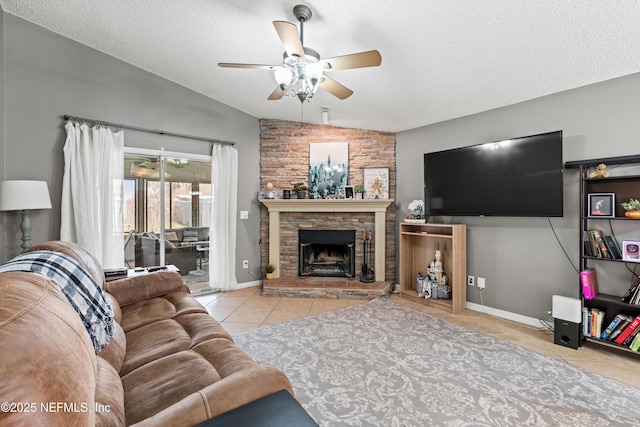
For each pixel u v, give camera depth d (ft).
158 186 12.69
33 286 2.68
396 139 15.12
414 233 13.12
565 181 9.70
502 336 9.55
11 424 1.70
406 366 7.66
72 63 10.33
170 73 11.96
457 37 7.43
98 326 4.53
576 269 9.52
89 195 10.32
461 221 12.50
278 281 14.62
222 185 14.03
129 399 3.95
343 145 15.28
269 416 2.86
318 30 7.54
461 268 11.75
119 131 11.29
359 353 8.34
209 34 8.76
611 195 8.46
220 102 14.23
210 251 13.92
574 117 9.52
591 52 7.60
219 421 2.77
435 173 12.74
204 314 7.06
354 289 13.50
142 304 7.57
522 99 10.52
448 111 11.99
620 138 8.68
